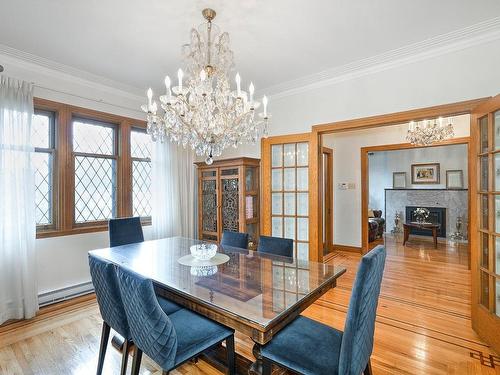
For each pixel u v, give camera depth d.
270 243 2.58
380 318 2.70
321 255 3.49
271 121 3.80
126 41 2.52
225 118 2.12
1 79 2.65
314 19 2.19
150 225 4.10
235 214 3.90
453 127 4.45
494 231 2.17
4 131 2.66
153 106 2.14
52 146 3.19
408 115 2.74
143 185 4.11
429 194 7.34
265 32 2.37
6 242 2.67
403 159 7.79
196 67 2.13
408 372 1.90
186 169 4.47
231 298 1.56
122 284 1.52
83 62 2.94
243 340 2.30
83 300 3.16
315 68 3.07
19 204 2.73
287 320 1.45
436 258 5.03
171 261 2.26
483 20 2.22
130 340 1.70
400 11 2.09
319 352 1.41
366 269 1.27
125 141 3.79
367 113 3.01
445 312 2.83
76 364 2.01
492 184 2.18
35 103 2.97
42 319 2.71
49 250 3.06
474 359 2.04
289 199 3.71
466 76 2.45
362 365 1.36
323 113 3.33
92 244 3.42
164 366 1.40
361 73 3.04
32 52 2.72
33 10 2.06
